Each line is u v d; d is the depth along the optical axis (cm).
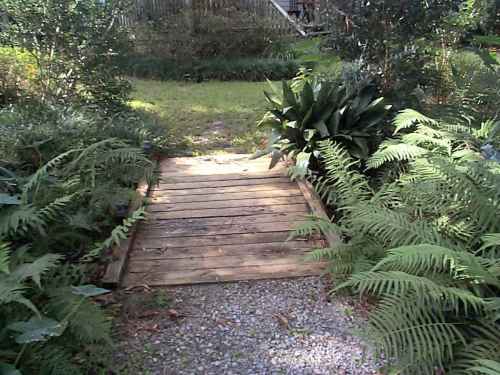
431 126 440
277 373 213
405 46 445
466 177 274
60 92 565
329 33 486
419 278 210
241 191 412
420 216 291
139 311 257
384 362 217
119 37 588
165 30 962
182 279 287
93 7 555
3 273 198
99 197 326
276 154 446
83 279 255
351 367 215
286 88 456
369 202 301
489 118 456
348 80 468
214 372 214
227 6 1021
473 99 469
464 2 471
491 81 469
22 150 363
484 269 222
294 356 223
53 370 191
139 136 485
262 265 300
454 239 273
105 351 218
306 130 431
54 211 272
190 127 611
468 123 453
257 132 587
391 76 453
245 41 988
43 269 198
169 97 770
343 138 428
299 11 1282
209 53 977
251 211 374
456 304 210
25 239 272
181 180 439
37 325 179
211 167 473
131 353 226
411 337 199
